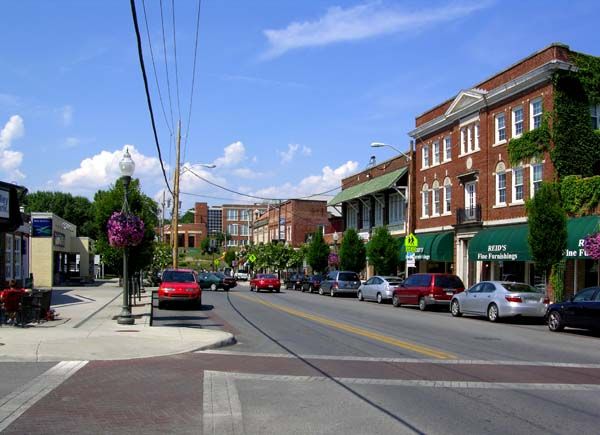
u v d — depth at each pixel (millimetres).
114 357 11766
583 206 26812
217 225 159875
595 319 17562
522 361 12570
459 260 37000
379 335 16828
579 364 12375
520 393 9211
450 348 14367
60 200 88562
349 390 9242
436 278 28281
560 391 9430
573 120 29016
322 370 11008
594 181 26281
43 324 17406
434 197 40938
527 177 30734
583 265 27469
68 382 9484
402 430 7008
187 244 133375
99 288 44375
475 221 34656
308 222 79312
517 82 31109
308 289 48906
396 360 12328
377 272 42156
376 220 51500
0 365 10898
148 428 6980
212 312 24781
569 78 29141
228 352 13180
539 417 7719
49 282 46094
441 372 10969
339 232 60625
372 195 50344
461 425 7270
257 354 12953
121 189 27312
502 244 30438
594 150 29219
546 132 29234
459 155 37625
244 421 7340
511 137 32312
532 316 21875
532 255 24781
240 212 134750
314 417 7570
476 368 11500
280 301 33531
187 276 27547
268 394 8891
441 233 38906
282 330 17922
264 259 71062
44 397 8445
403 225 44719
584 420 7605
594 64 29328
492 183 33906
